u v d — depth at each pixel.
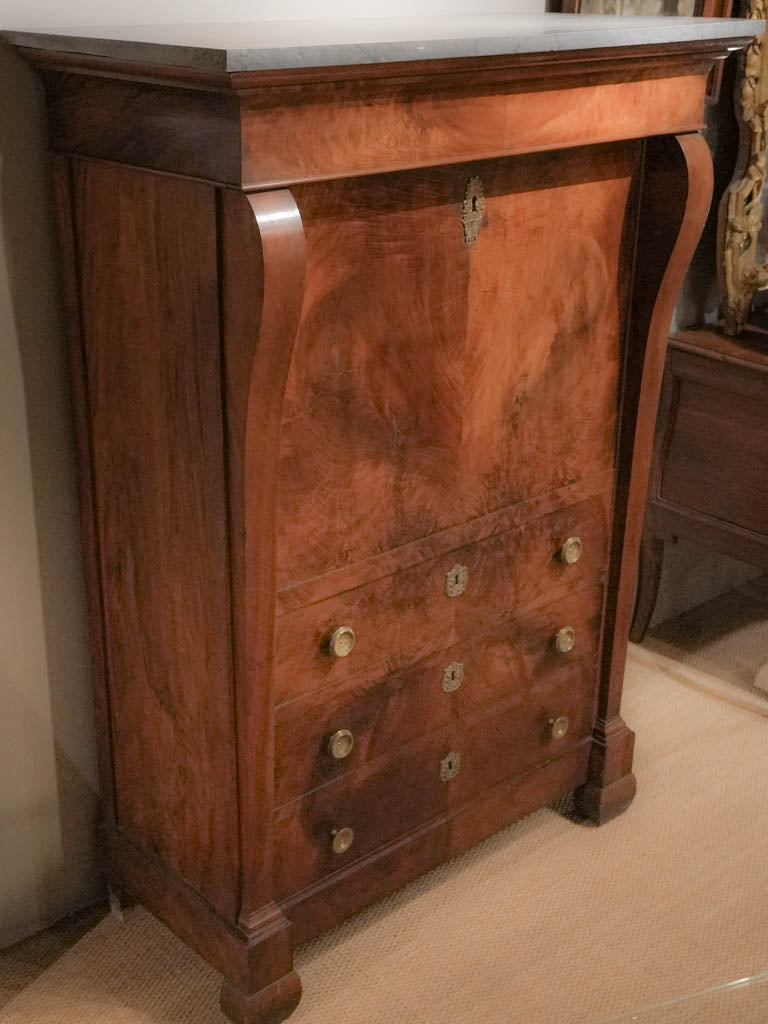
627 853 2.23
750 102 2.38
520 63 1.49
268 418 1.45
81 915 2.06
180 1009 1.85
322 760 1.76
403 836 1.96
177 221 1.43
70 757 1.97
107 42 1.34
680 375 2.62
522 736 2.11
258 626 1.57
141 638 1.77
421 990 1.89
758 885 2.15
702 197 1.83
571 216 1.77
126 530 1.72
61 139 1.57
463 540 1.84
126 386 1.62
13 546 1.79
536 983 1.91
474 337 1.71
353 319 1.54
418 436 1.70
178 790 1.80
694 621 3.10
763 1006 1.18
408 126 1.45
